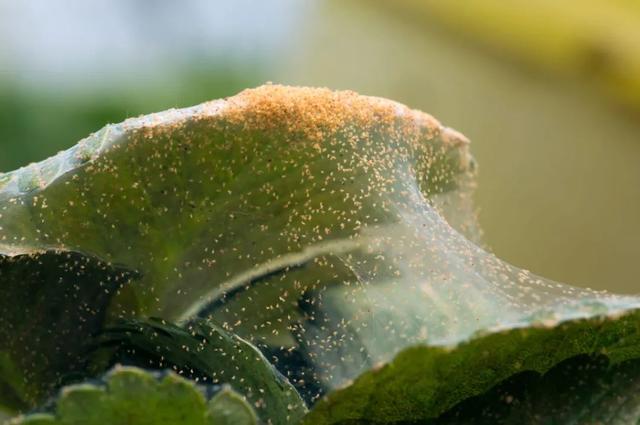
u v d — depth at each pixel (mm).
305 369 182
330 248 186
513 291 190
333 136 188
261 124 185
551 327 161
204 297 183
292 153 186
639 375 171
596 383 170
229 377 178
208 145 183
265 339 183
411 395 164
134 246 183
